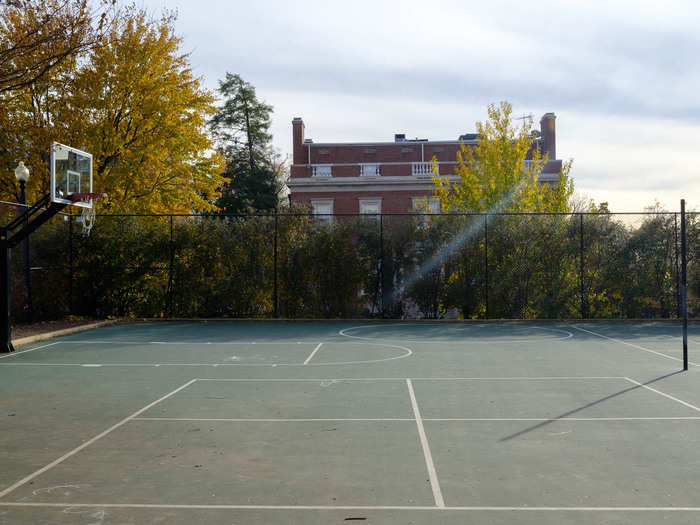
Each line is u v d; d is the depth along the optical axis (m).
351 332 19.09
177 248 22.80
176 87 25.27
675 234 22.44
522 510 4.92
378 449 6.71
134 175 24.33
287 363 13.11
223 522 4.71
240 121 52.28
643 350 14.99
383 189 42.09
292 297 22.88
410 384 10.67
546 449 6.69
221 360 13.57
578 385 10.51
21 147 22.20
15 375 11.73
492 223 22.78
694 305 22.45
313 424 7.86
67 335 18.42
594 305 22.73
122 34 22.92
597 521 4.69
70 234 22.52
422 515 4.82
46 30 10.41
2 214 18.70
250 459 6.37
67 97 22.70
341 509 4.96
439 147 46.12
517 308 22.66
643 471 5.92
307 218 23.00
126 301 22.80
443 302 22.88
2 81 10.16
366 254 22.91
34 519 4.80
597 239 22.61
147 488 5.50
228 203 49.16
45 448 6.82
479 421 7.98
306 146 45.84
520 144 30.80
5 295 14.98
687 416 8.21
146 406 8.98
